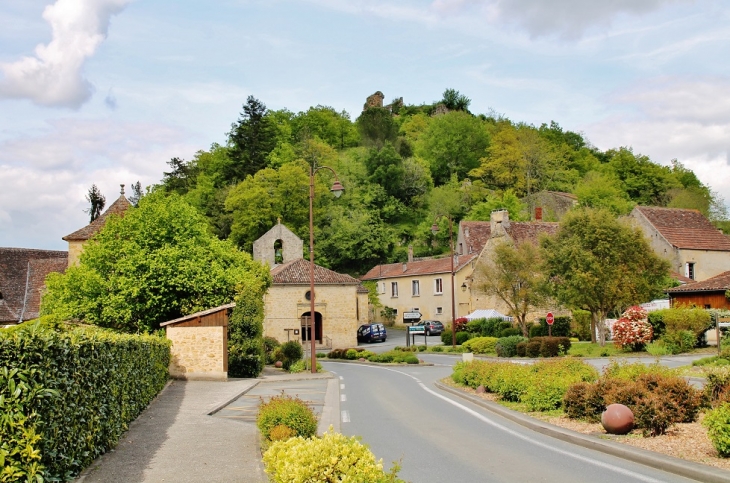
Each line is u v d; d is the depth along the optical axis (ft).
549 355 118.93
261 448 38.37
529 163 334.85
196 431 46.01
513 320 179.32
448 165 358.23
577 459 34.86
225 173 278.26
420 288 231.50
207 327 92.22
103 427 37.50
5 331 26.07
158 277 105.70
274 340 148.56
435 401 64.03
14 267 165.17
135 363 51.26
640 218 189.88
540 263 148.97
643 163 342.44
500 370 63.10
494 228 205.36
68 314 102.73
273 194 246.47
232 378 97.35
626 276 127.34
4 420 22.97
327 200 281.74
